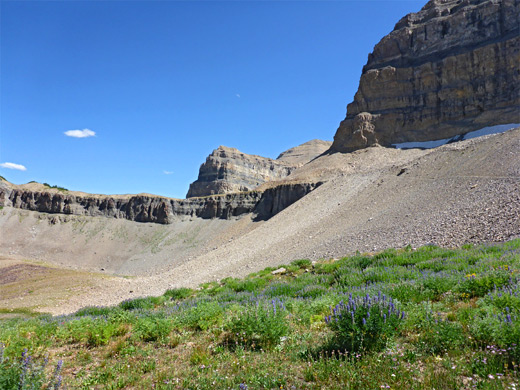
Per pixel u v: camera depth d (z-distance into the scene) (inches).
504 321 225.3
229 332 342.6
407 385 185.8
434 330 253.3
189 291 1069.1
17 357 297.7
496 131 3816.4
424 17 5497.1
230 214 5890.8
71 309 1489.9
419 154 3981.3
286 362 247.9
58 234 6427.2
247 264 1758.1
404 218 1471.5
